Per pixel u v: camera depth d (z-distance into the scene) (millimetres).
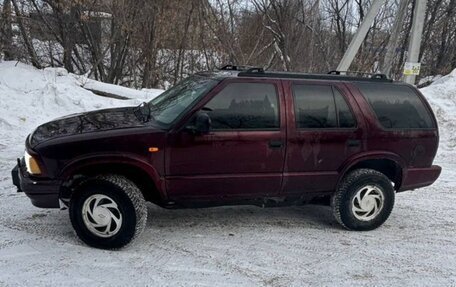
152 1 13680
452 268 4090
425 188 6480
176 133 4141
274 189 4539
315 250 4359
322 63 17266
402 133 4809
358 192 4781
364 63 15625
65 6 12586
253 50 16375
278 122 4426
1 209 5039
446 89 11602
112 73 14258
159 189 4203
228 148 4273
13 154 7254
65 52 13453
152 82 14508
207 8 15023
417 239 4719
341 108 4672
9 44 12391
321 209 5613
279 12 16641
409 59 10305
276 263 4051
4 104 9406
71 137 4043
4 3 11922
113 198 4070
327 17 18781
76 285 3527
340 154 4641
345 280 3795
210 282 3668
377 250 4414
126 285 3564
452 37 17562
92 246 4184
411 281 3822
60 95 10047
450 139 9531
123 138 4051
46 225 4656
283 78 4590
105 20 13773
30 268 3754
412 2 15266
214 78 4555
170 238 4496
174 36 14555
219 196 4414
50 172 4008
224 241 4477
